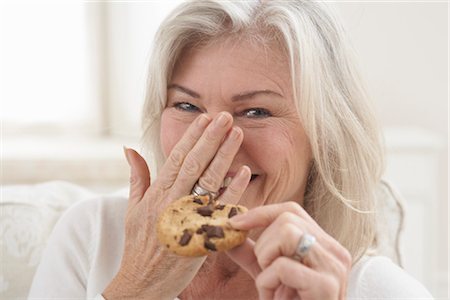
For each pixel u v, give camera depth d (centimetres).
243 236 52
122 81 155
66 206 93
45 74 155
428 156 140
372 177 72
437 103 157
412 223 141
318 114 66
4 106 154
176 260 62
